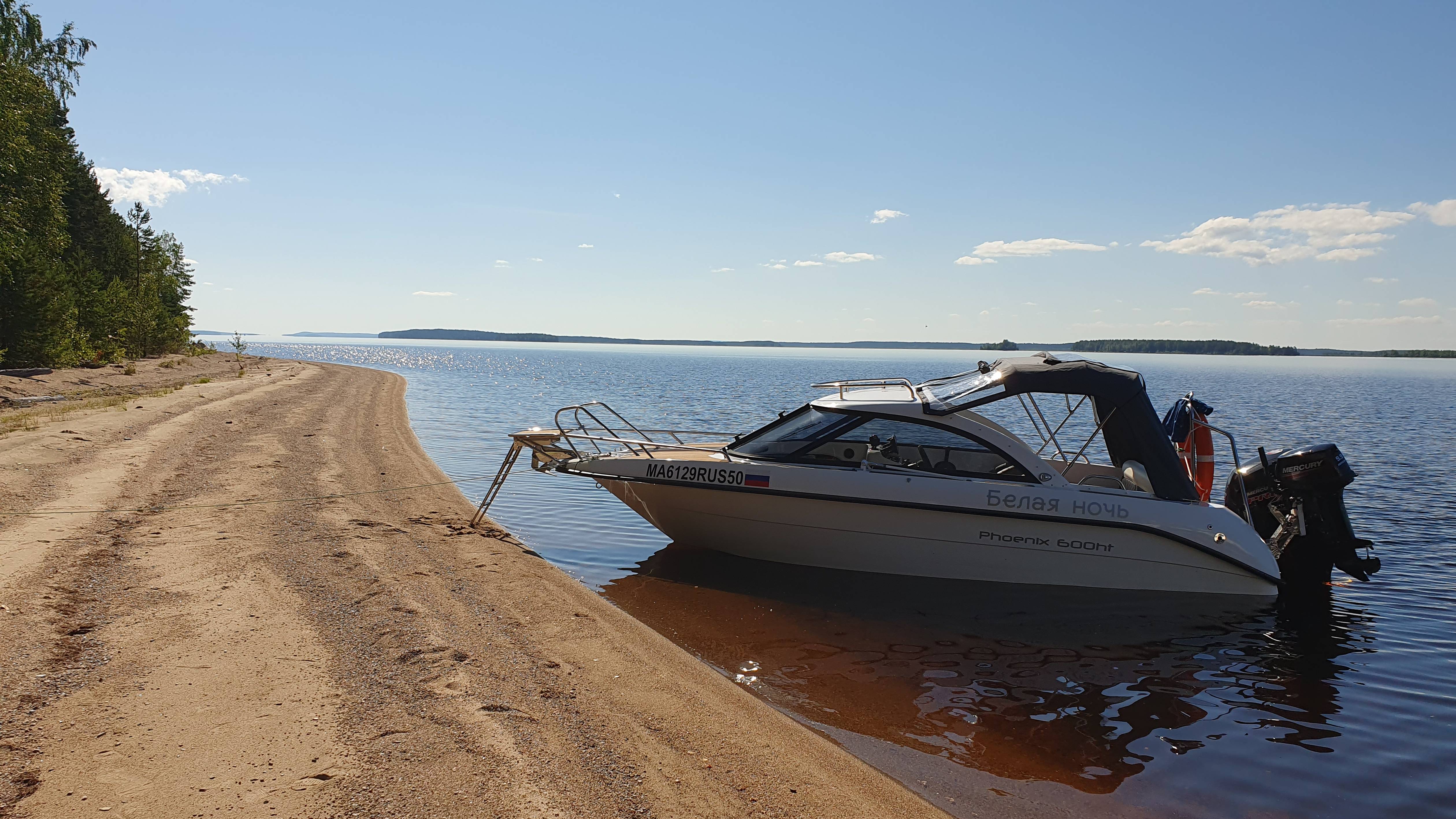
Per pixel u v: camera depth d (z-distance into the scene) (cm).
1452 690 592
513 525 990
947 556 813
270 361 5412
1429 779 464
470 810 345
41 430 1288
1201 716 541
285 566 675
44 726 386
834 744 475
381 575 678
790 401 3553
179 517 813
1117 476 898
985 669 608
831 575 832
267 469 1118
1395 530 1088
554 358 14338
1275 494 864
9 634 485
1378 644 683
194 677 452
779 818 374
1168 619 732
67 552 661
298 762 371
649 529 1005
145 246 5884
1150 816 415
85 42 2975
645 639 600
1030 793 433
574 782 381
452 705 448
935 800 419
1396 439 2312
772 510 840
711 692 518
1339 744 505
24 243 2627
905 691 564
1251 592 795
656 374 7244
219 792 341
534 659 533
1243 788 448
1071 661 629
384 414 2105
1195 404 908
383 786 357
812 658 619
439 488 1102
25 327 2466
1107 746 493
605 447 1625
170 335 4969
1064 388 820
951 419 827
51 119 3209
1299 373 12706
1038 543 795
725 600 748
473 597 646
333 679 466
